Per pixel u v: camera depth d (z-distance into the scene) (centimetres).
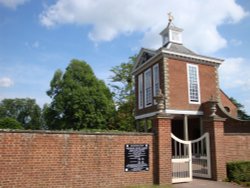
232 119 2055
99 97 4194
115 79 4094
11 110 7800
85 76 4316
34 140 971
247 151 1495
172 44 2466
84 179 1034
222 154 1330
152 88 2288
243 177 1312
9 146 930
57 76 4494
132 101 3816
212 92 2283
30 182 946
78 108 4053
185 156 1296
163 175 1163
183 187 1132
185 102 2127
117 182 1091
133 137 1152
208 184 1206
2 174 909
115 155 1104
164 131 1201
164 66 2112
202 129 2170
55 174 988
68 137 1030
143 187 1091
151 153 1180
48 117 4319
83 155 1045
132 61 4075
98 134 1084
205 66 2298
